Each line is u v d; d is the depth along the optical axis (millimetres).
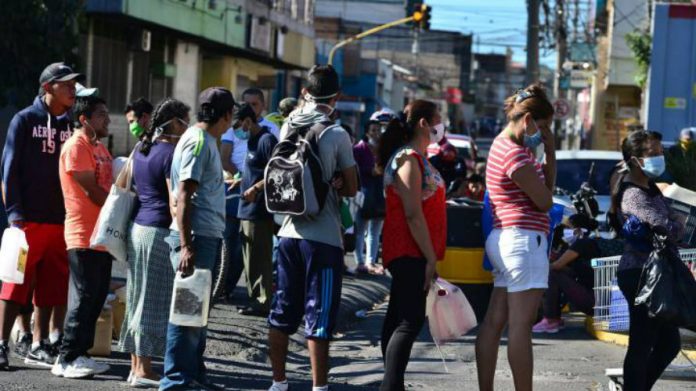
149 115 12516
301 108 9945
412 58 121312
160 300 10125
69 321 10609
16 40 23125
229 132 15586
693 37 27938
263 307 14953
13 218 10891
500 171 9344
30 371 10812
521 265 9250
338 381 11789
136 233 10102
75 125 11094
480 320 15484
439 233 9594
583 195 15445
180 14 36844
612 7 49688
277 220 10102
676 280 9539
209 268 9781
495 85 165125
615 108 54906
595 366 12906
